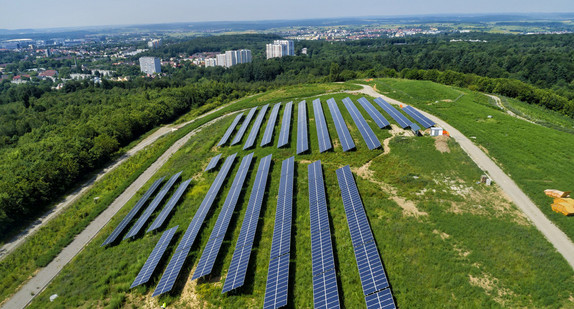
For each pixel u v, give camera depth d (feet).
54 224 196.24
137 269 136.77
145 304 118.21
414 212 141.90
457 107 286.87
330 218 146.00
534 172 163.22
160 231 164.14
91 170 287.89
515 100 376.07
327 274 110.42
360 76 603.26
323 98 356.38
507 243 116.78
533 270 104.53
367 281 103.96
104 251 157.58
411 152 194.29
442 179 164.35
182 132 355.97
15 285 143.95
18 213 208.03
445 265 111.14
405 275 109.91
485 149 194.90
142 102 475.72
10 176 240.73
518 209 136.56
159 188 219.20
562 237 118.73
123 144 362.74
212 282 123.03
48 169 241.55
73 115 455.63
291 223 146.61
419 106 288.92
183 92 545.85
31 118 432.25
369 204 151.23
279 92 444.96
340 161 198.29
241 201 175.73
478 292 99.66
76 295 128.06
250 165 217.15
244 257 126.00
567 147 191.42
